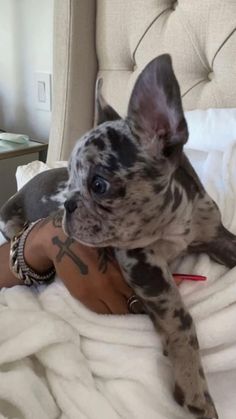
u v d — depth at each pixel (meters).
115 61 1.50
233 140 1.06
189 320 0.69
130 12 1.41
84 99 1.58
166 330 0.68
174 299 0.69
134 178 0.63
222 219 0.89
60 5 1.49
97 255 0.75
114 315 0.75
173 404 0.67
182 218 0.72
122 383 0.68
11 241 0.91
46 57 1.81
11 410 0.68
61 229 0.79
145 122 0.63
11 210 1.07
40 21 1.78
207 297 0.75
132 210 0.64
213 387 0.72
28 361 0.72
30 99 1.92
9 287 0.90
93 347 0.72
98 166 0.63
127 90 1.48
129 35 1.44
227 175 0.96
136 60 1.44
